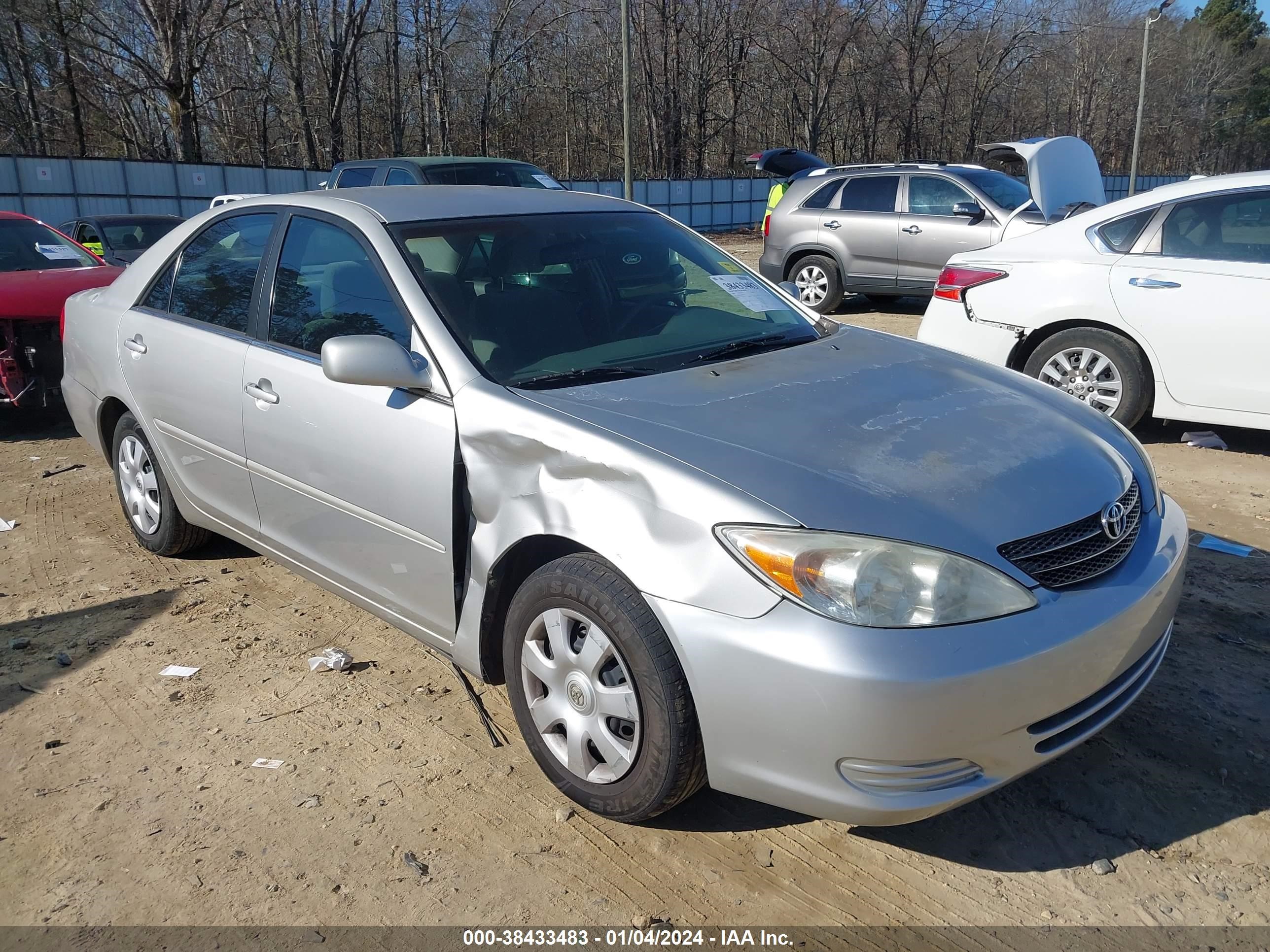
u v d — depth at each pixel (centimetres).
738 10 4759
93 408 477
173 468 429
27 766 308
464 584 300
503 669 309
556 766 279
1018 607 230
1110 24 5981
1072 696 237
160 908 248
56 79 3806
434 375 302
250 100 4403
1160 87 6172
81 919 245
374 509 320
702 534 237
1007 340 638
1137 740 307
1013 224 1046
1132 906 242
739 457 251
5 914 247
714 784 245
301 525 357
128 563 467
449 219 351
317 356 342
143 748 316
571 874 257
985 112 5728
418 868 259
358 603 348
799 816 279
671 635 240
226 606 418
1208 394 576
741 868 258
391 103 4294
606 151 5003
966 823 274
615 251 370
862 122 5231
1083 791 285
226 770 303
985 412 293
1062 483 260
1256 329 552
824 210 1186
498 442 281
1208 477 555
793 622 225
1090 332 611
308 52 4269
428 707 337
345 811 283
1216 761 296
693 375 307
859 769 225
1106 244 610
